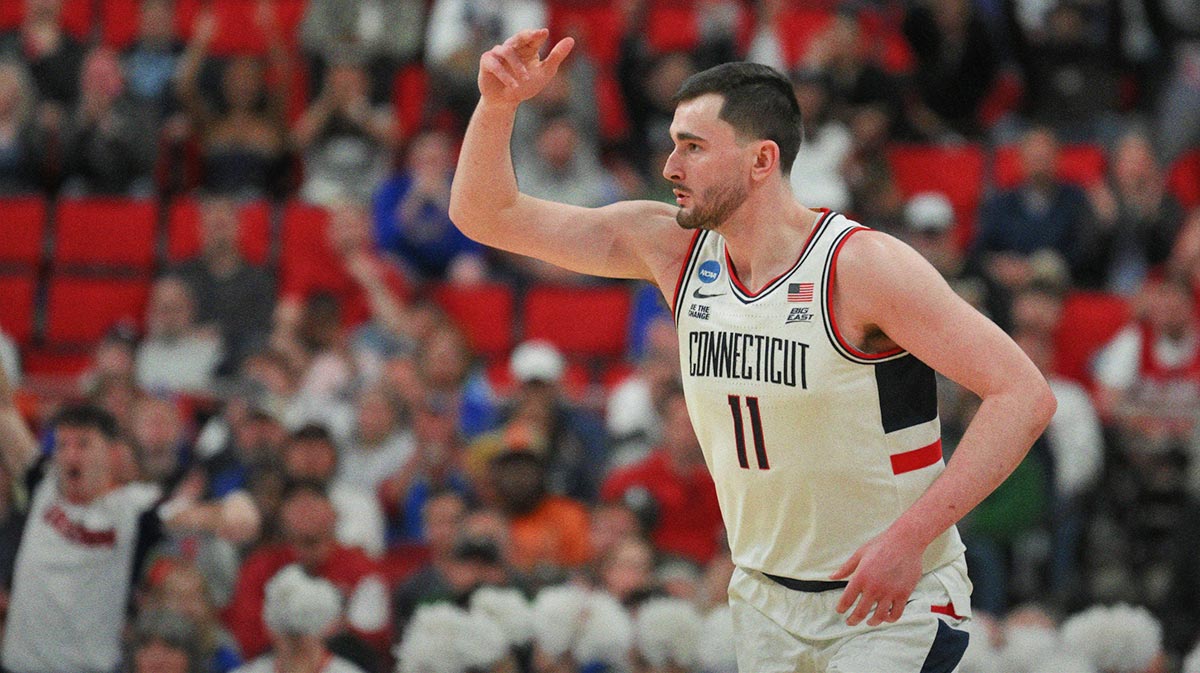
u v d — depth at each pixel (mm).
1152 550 28375
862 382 11172
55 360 35656
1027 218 36688
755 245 11477
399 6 44062
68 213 37719
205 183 40594
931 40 42531
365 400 28406
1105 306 33219
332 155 40125
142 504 19141
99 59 40594
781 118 11367
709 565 25562
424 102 42719
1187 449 29281
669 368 29359
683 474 26734
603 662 19344
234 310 34469
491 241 12445
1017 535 26922
